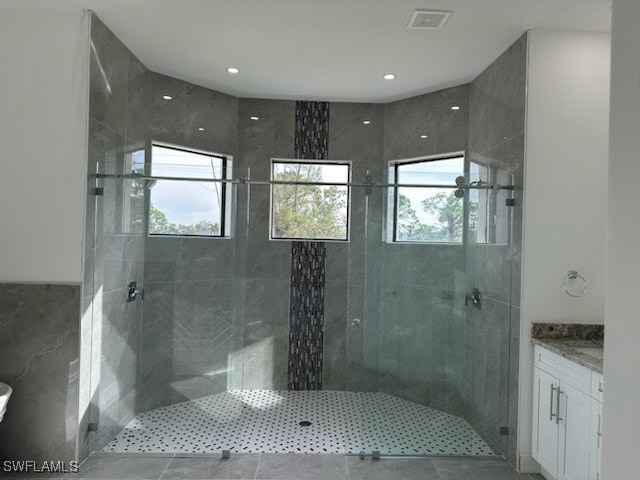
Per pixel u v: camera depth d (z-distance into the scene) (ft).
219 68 10.90
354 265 11.77
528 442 8.74
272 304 12.17
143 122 10.82
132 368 10.05
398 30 8.79
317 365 12.23
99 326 8.96
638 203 3.58
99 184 8.80
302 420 10.66
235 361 11.59
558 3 7.67
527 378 8.74
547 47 8.63
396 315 11.34
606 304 4.02
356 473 8.56
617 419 3.81
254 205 11.87
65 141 8.23
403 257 11.20
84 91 8.23
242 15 8.31
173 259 10.69
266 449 9.35
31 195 8.22
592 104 8.66
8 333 8.28
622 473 3.74
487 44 9.32
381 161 13.15
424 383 10.91
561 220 8.65
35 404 8.29
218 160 12.78
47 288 8.24
